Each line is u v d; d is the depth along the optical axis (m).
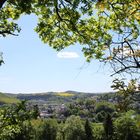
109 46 10.25
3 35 12.62
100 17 12.59
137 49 9.59
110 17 12.32
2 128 15.48
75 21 11.91
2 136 15.53
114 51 9.67
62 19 12.16
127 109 9.03
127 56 9.59
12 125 15.54
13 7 12.38
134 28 11.70
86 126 128.38
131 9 11.56
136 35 11.57
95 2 11.20
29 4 10.38
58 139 130.75
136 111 8.91
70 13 11.68
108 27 12.46
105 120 114.19
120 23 12.11
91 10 11.51
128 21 11.98
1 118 15.27
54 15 12.40
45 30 12.84
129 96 9.13
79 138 126.31
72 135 127.06
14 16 12.53
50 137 130.62
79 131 127.12
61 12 11.90
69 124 129.12
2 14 12.47
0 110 15.36
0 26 12.65
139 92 9.15
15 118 15.28
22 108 15.41
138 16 11.83
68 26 12.33
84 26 12.58
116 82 9.30
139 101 9.05
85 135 126.75
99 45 12.03
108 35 12.37
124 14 11.66
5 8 12.41
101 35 12.33
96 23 12.62
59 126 134.00
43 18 12.45
